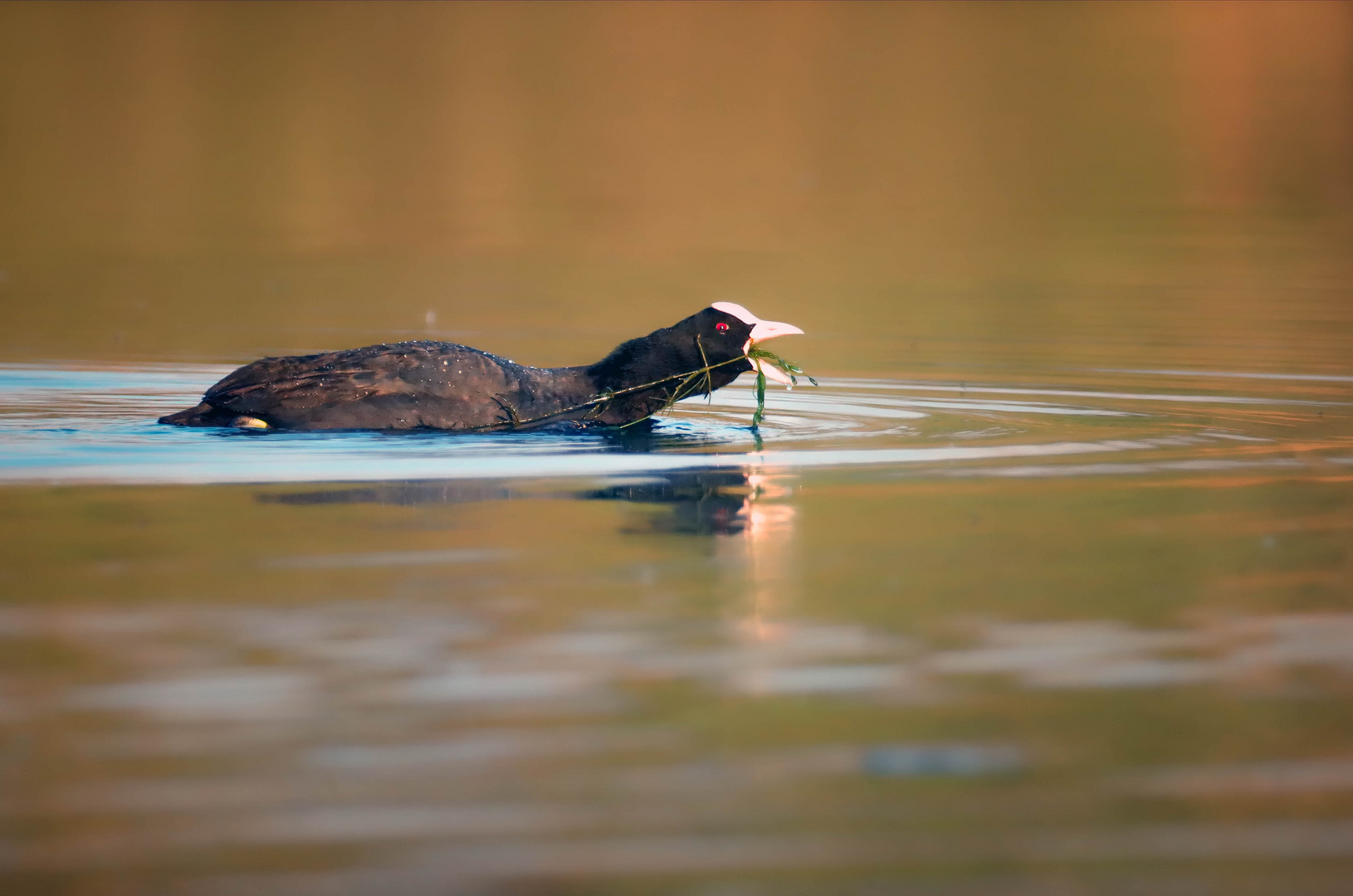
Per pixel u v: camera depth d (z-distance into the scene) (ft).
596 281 95.04
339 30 207.10
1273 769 24.91
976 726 26.53
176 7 218.18
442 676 28.32
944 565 35.83
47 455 46.32
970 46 202.49
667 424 53.98
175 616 31.22
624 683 28.17
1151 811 23.61
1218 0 221.46
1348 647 30.37
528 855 22.07
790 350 73.51
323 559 35.35
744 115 165.27
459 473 44.55
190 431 50.01
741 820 23.18
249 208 122.21
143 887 21.08
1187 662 29.58
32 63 181.88
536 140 152.66
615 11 219.61
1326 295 88.28
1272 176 135.85
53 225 112.57
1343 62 184.85
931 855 22.27
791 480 44.68
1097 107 166.50
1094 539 38.17
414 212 121.80
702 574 34.81
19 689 27.40
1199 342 74.33
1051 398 59.93
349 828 22.72
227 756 24.97
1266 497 42.68
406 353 51.47
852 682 28.45
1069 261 102.32
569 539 37.47
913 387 62.75
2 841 22.24
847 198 128.77
